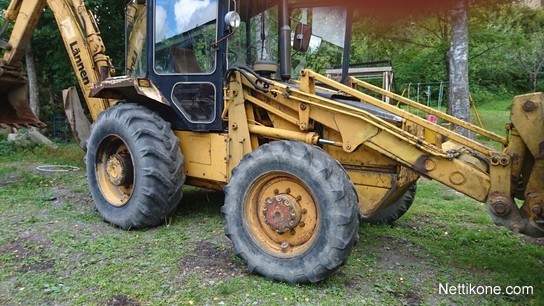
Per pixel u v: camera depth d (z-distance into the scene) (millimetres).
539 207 3090
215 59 4250
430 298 3188
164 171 4305
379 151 3578
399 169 3844
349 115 3637
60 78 11281
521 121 3145
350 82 4867
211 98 4336
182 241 4117
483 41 18938
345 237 3109
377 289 3260
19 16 6184
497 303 3139
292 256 3277
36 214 4934
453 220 5332
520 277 3582
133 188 4387
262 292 3154
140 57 5023
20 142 9867
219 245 4023
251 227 3477
